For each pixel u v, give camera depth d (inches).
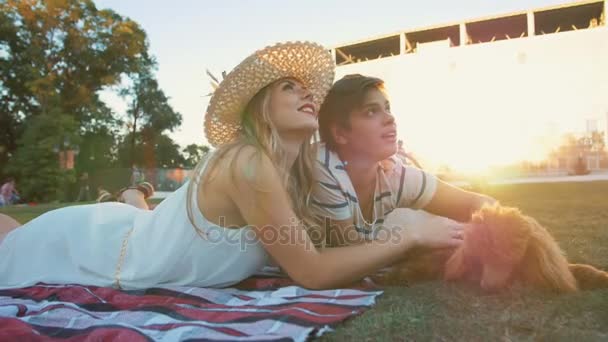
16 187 927.7
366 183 91.4
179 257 82.3
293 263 75.5
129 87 1530.5
